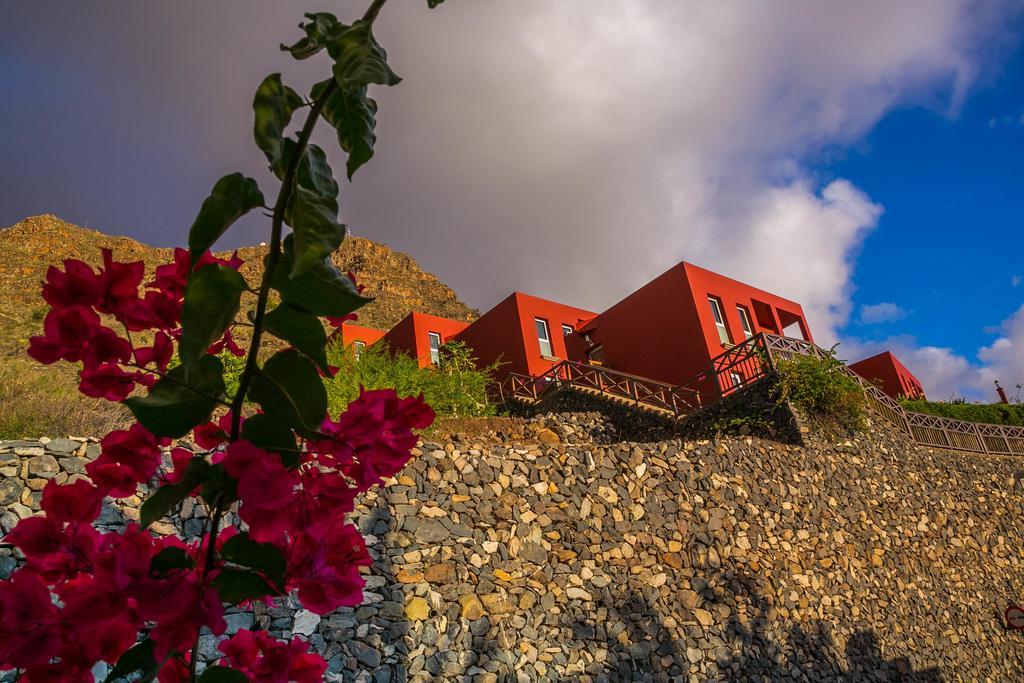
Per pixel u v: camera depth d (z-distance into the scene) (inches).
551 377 647.1
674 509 356.5
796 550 383.2
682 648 311.1
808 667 341.7
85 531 40.2
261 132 33.7
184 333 34.9
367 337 842.8
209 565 37.6
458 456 311.9
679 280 647.1
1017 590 490.3
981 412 791.7
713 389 578.2
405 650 248.7
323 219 35.9
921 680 382.9
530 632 279.9
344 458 39.8
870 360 919.0
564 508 325.1
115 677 38.5
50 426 281.0
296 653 46.6
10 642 33.2
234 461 33.6
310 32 35.5
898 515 453.7
